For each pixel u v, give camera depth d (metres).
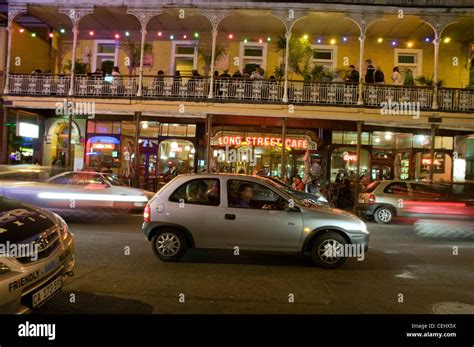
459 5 15.94
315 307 5.43
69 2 16.94
